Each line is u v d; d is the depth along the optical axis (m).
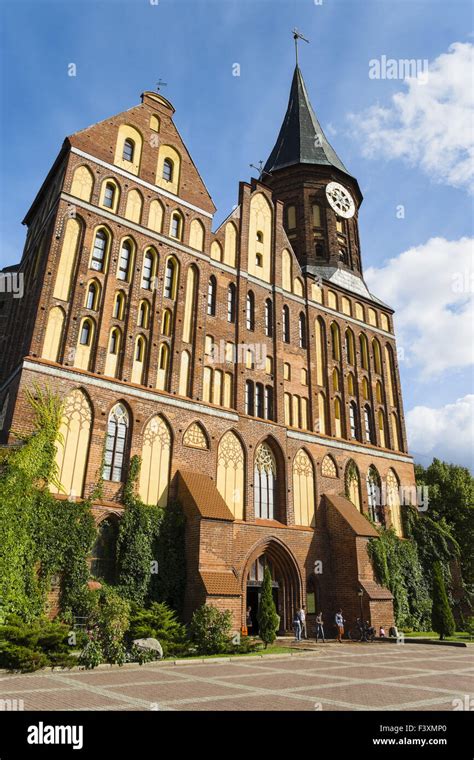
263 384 36.09
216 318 34.66
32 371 25.30
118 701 12.15
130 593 24.20
